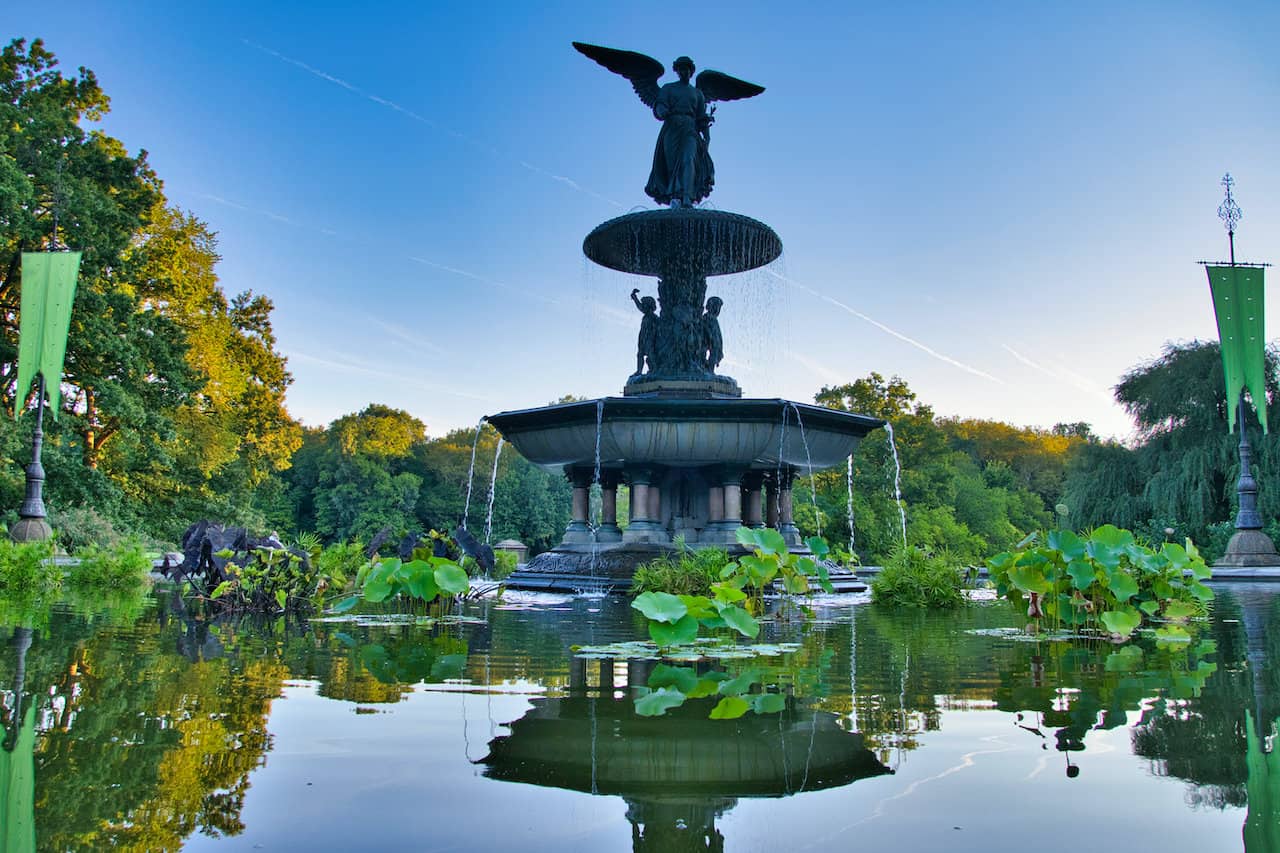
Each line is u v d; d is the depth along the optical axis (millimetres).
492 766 2547
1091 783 2398
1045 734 2979
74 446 25047
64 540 21500
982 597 11086
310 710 3309
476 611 8180
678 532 13141
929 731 3004
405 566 6828
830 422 12688
